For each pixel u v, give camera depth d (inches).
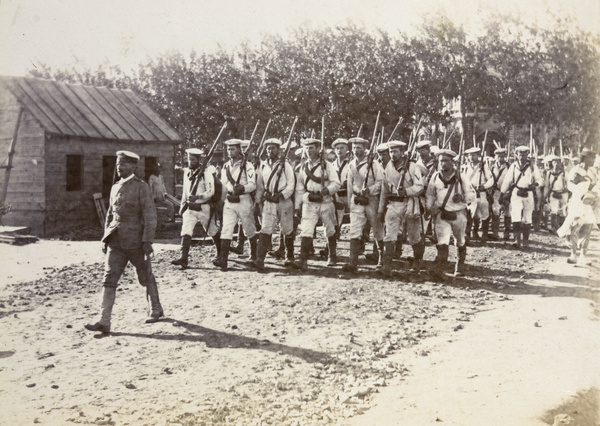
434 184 309.3
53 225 482.9
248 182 323.9
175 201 550.6
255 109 453.7
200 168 331.9
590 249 406.6
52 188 484.1
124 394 161.0
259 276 310.3
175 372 178.9
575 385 167.2
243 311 245.1
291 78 429.7
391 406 155.8
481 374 178.9
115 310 245.6
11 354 191.3
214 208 335.0
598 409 161.5
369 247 405.4
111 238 219.5
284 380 173.6
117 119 549.6
